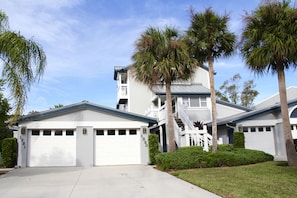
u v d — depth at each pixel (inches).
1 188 347.6
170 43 581.6
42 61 471.5
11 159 604.7
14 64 446.6
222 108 1042.1
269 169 446.9
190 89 979.9
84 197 289.1
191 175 414.6
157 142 650.2
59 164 623.2
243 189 297.7
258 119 794.2
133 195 293.9
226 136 865.5
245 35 501.4
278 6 477.4
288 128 489.4
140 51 597.9
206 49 619.8
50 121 631.8
